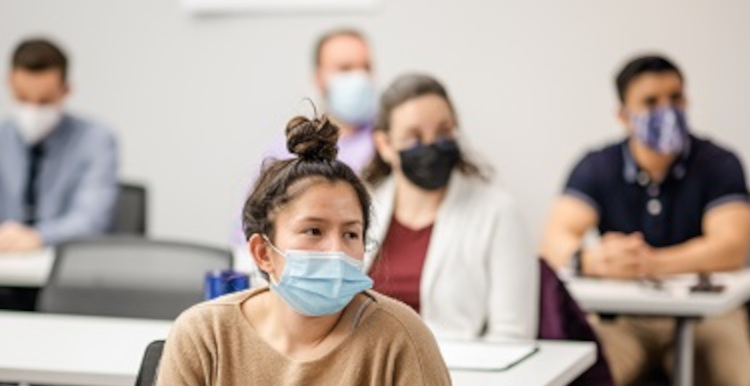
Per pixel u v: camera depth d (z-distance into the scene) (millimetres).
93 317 3291
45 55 4957
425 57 5617
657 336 4121
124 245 3373
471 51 5566
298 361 1946
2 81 6055
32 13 6000
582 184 4531
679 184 4445
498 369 2516
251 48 5797
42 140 5090
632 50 5434
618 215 4500
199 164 5883
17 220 5062
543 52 5512
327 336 1964
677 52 5395
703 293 3859
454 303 3127
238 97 5828
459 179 3223
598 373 3014
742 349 4027
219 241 5875
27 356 2590
